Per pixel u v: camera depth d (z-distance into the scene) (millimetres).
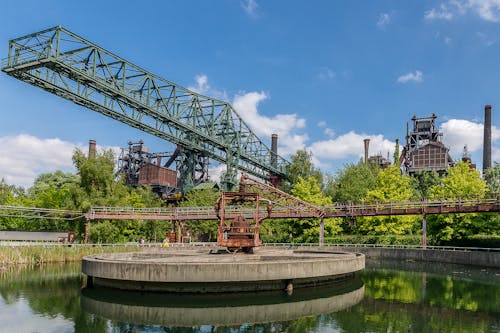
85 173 55500
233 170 78688
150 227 60438
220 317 17438
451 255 41094
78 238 52469
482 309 19234
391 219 52938
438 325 16203
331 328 15773
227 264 20312
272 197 48844
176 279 20109
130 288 21625
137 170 96688
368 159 111125
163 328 15781
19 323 15945
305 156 89500
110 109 51219
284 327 15961
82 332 14930
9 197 66938
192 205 66062
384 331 15328
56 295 21453
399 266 39406
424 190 82312
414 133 105938
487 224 44438
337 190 75375
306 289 23156
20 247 36969
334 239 56656
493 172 69125
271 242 60594
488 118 98562
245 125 82188
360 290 24375
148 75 55719
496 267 36531
